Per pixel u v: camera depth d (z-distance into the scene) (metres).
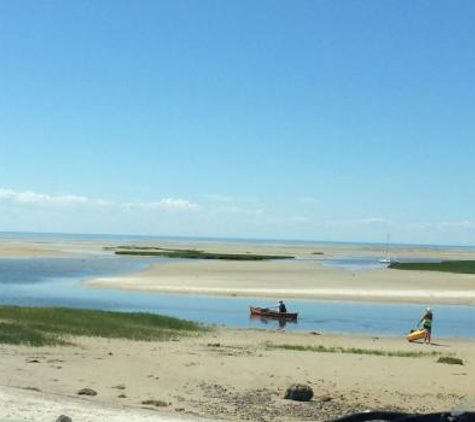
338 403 17.45
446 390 19.67
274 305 48.25
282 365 22.45
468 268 87.31
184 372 20.44
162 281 63.41
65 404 13.05
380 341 33.34
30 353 21.62
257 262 98.75
